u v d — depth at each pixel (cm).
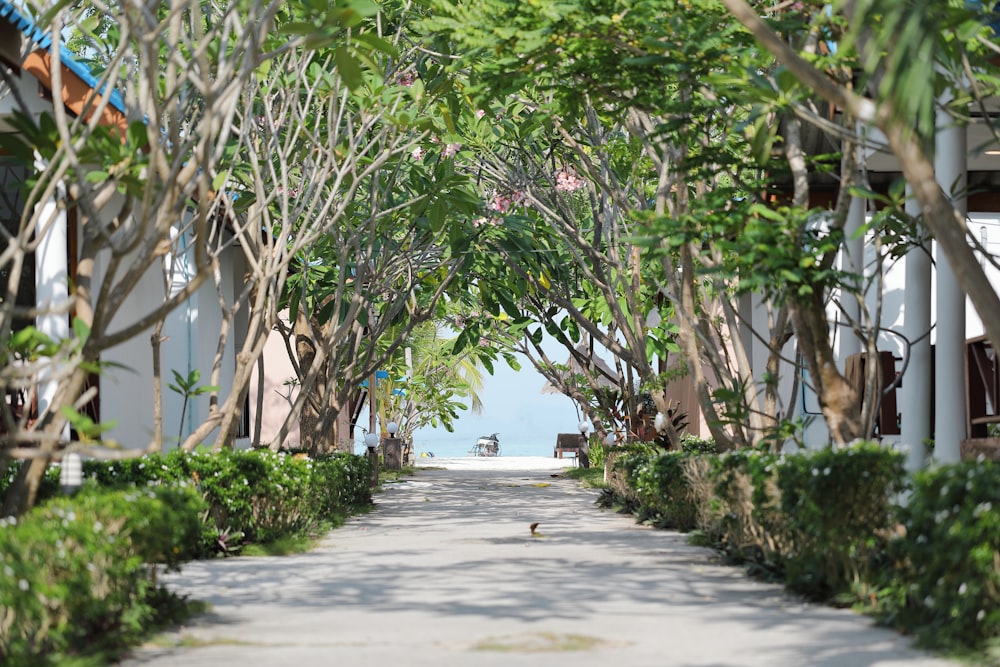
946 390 1291
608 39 1091
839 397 1062
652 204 2047
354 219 1997
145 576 785
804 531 956
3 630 604
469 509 2189
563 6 1054
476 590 998
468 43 1120
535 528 1602
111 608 720
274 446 1792
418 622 815
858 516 891
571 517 1977
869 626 796
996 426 1318
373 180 1812
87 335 817
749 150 1274
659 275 2303
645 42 1047
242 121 1406
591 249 2170
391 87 1546
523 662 657
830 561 934
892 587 834
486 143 2128
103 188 884
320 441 2308
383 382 4488
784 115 1130
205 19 1476
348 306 2252
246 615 851
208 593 980
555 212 2356
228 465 1295
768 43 720
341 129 1780
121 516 734
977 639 673
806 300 1048
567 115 1292
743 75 948
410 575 1111
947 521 693
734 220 1064
